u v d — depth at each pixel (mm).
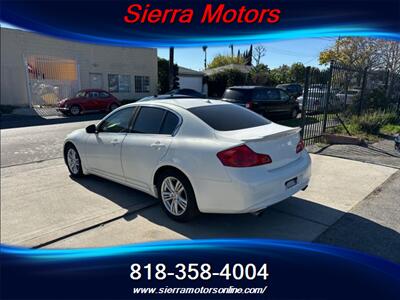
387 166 6172
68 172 5988
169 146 3809
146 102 4449
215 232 3656
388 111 11891
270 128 3920
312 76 8141
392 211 4125
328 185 5098
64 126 12836
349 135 8984
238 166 3291
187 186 3650
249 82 32906
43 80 20516
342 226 3742
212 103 4340
